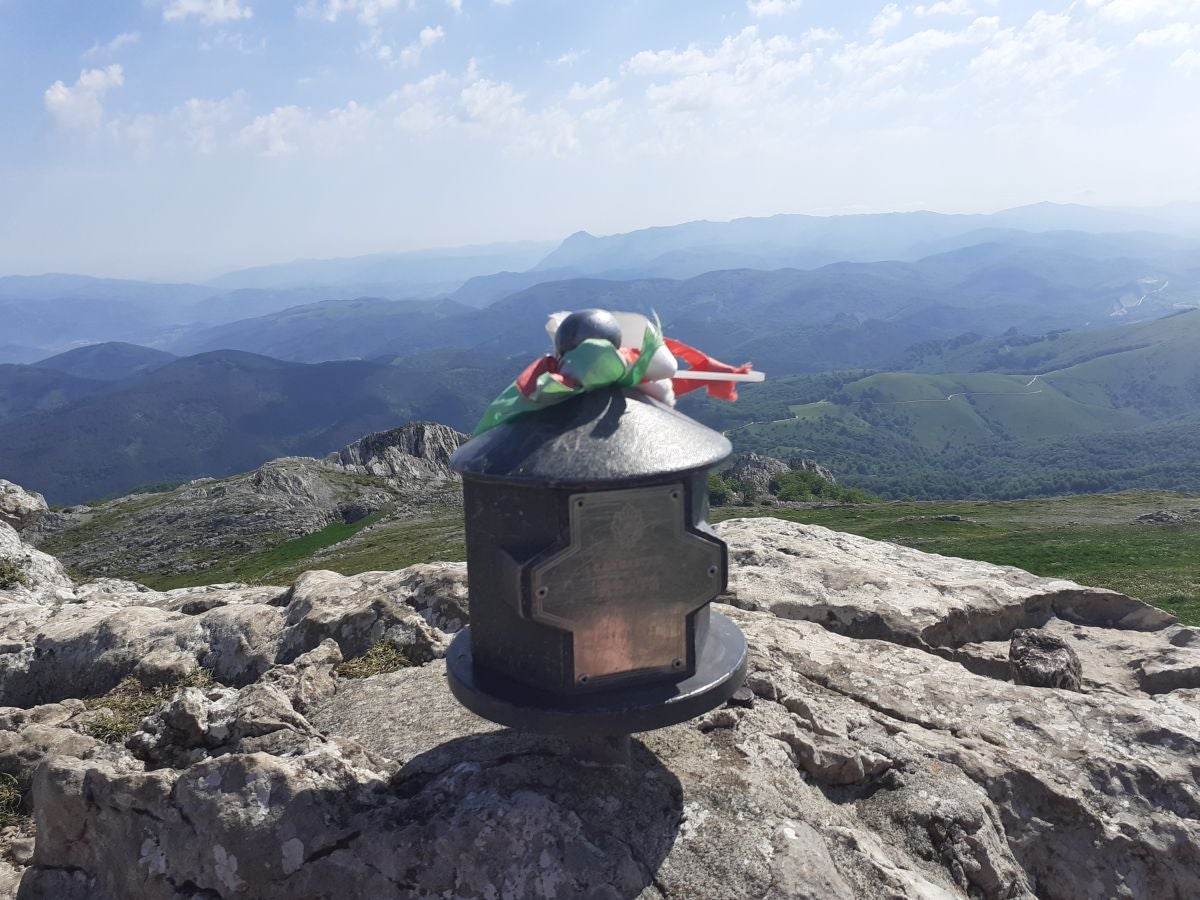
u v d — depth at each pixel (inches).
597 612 21.5
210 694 31.6
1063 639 44.6
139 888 23.0
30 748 32.3
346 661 35.5
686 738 27.8
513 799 23.1
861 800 27.5
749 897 21.4
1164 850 28.1
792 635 37.8
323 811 22.7
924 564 51.6
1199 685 39.0
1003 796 28.9
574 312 24.8
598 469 20.9
